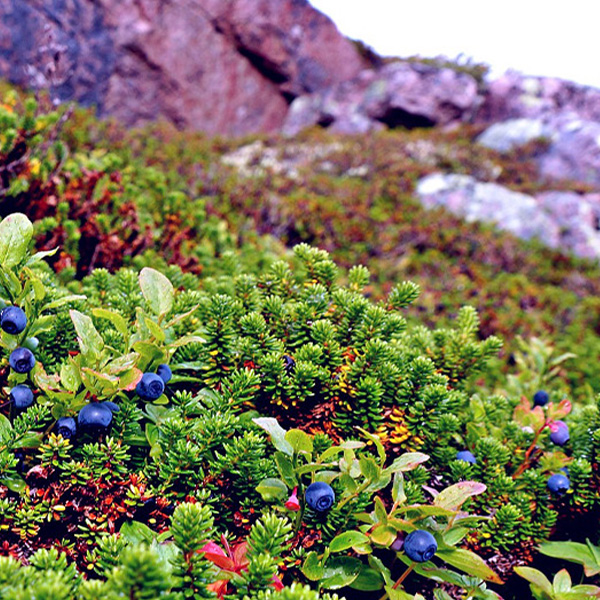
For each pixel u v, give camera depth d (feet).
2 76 7.53
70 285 1.49
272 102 11.83
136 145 5.05
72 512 1.14
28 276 1.16
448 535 1.15
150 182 2.74
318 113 12.05
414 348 1.43
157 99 9.54
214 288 1.51
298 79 12.06
